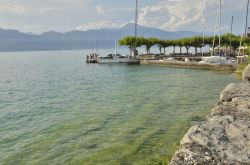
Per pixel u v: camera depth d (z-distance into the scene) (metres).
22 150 19.94
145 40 125.19
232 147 6.03
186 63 90.56
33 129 25.25
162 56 117.25
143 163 16.42
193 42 122.94
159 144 19.62
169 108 32.34
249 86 11.78
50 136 22.92
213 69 82.38
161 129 23.52
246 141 6.34
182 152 5.87
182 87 50.94
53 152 19.27
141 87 52.34
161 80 62.88
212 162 5.53
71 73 89.50
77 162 17.34
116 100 39.00
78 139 21.78
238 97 10.47
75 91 50.03
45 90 53.09
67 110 33.22
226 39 117.31
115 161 17.05
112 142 20.64
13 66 144.38
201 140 6.14
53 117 29.75
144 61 108.25
